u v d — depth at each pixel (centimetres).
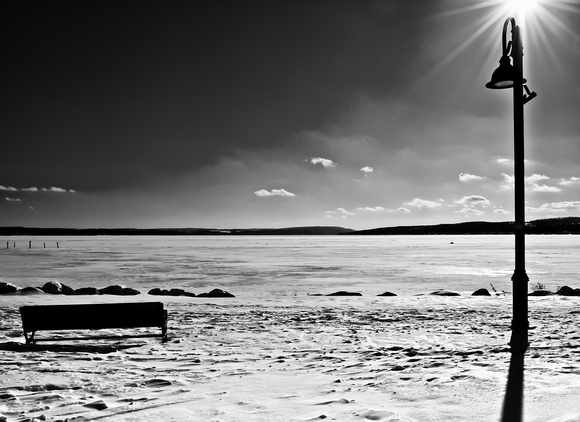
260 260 5847
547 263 4966
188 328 1167
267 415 422
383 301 1858
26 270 4278
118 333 1102
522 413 383
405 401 442
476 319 1312
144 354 827
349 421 388
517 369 545
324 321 1294
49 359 776
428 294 2205
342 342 952
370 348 866
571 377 495
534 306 1605
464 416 384
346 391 504
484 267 4575
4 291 2103
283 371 659
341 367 669
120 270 4312
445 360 651
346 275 3794
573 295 2089
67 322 964
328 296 2106
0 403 489
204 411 441
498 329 1084
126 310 976
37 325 955
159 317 980
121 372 660
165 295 2195
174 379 598
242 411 438
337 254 7431
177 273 4012
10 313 1423
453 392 457
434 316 1395
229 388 547
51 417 430
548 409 389
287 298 2014
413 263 5219
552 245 10994
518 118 838
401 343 913
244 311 1531
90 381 595
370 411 409
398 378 542
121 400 496
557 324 1119
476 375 517
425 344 887
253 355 816
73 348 900
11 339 1019
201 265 4953
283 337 1024
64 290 2198
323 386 540
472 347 790
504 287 2959
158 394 520
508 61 845
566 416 355
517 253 857
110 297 1964
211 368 692
